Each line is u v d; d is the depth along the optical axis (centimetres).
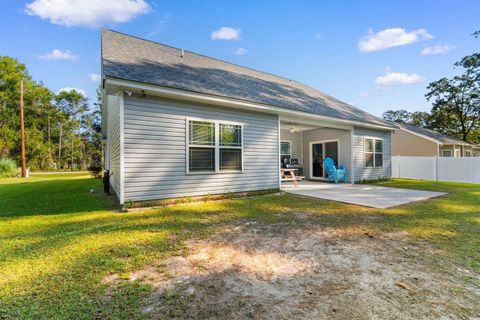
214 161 697
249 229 409
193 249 318
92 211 552
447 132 2653
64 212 543
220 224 439
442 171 1391
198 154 668
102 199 725
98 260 281
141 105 579
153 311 188
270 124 828
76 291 216
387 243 338
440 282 231
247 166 768
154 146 595
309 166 1324
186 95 604
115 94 601
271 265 271
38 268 261
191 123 655
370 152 1217
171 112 621
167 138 615
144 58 729
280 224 439
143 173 580
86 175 2062
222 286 226
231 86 789
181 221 459
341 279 238
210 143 689
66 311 188
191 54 1025
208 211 548
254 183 783
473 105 2267
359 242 343
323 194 794
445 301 201
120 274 249
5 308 191
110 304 197
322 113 927
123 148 555
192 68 830
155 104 598
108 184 847
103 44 714
